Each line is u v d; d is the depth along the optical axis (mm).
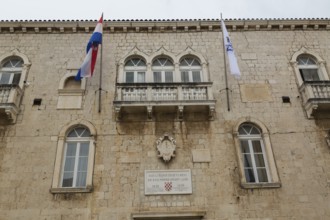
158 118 15703
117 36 18781
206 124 15609
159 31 19047
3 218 12977
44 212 13148
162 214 13156
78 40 18578
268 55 18281
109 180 13992
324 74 17578
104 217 13141
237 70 16203
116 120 15602
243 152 15141
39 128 15266
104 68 17438
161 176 14156
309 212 13422
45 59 17688
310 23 19547
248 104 16328
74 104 16094
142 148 14875
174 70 17594
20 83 16656
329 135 15367
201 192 13812
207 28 19250
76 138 15305
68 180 14266
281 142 15164
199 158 14656
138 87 15969
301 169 14445
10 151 14578
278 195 13758
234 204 13523
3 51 17844
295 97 16656
